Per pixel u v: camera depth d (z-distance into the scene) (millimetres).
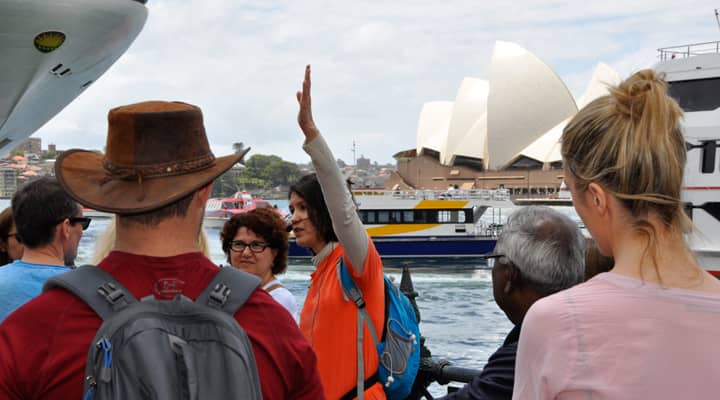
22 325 1491
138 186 1627
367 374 2887
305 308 3160
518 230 2180
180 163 1657
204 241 3377
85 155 1828
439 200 32938
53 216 3051
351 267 2902
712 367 1365
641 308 1435
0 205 122625
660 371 1377
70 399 1436
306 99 2605
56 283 1523
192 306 1492
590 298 1498
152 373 1354
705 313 1409
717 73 15859
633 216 1510
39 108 28406
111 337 1404
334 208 2750
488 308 24328
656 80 1538
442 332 20531
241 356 1451
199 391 1377
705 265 15977
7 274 2959
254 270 3920
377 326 2916
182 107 1704
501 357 2070
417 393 3381
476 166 108312
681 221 1490
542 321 1520
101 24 24844
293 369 1637
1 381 1437
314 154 2660
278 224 3961
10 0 22469
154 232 1616
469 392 2070
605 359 1417
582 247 2178
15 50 23953
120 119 1639
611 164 1506
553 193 105188
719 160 15914
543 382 1486
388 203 32875
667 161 1461
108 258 1606
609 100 1561
